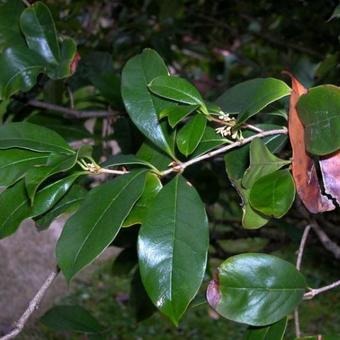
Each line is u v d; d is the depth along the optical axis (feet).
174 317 1.17
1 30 1.96
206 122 1.34
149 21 4.40
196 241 1.22
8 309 7.41
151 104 1.44
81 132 2.64
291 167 1.25
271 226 3.18
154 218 1.24
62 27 3.43
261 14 4.10
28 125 1.41
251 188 1.24
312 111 1.19
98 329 1.98
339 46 3.13
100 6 4.36
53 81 2.60
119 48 3.82
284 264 1.33
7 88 1.81
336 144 1.17
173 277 1.19
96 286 8.73
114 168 1.91
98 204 1.26
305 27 3.76
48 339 6.87
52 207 1.46
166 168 1.43
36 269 7.90
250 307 1.31
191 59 4.92
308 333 5.93
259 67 3.67
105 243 1.20
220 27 4.28
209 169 3.01
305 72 3.92
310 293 1.34
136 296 2.41
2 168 1.36
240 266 1.32
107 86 2.54
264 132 1.33
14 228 1.37
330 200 1.26
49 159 1.34
